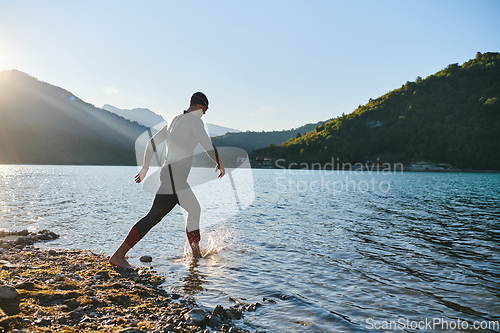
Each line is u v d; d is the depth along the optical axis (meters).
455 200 16.58
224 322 2.92
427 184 38.41
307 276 4.29
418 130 191.62
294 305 3.34
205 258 5.14
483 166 156.00
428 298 3.53
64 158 171.62
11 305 2.60
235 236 6.89
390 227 8.12
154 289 3.71
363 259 5.14
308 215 10.27
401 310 3.21
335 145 191.38
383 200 16.06
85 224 8.02
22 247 5.45
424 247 5.97
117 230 7.33
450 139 178.00
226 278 4.18
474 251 5.68
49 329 2.29
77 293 3.12
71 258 4.71
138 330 2.50
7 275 3.46
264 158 168.50
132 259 4.99
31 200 13.35
